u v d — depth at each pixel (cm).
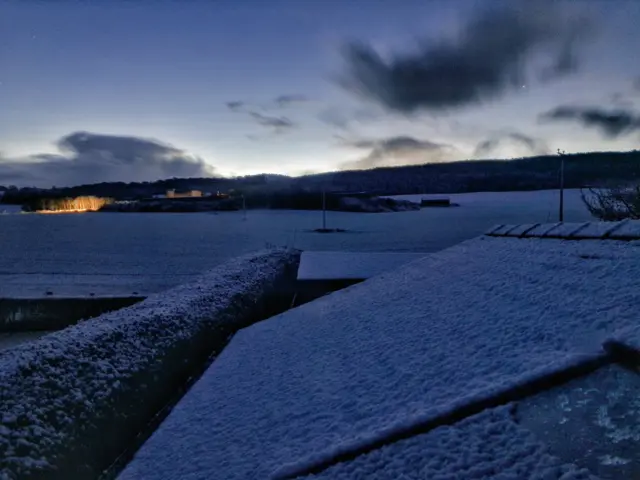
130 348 844
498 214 9288
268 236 6256
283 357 744
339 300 991
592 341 369
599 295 455
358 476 320
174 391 896
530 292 548
